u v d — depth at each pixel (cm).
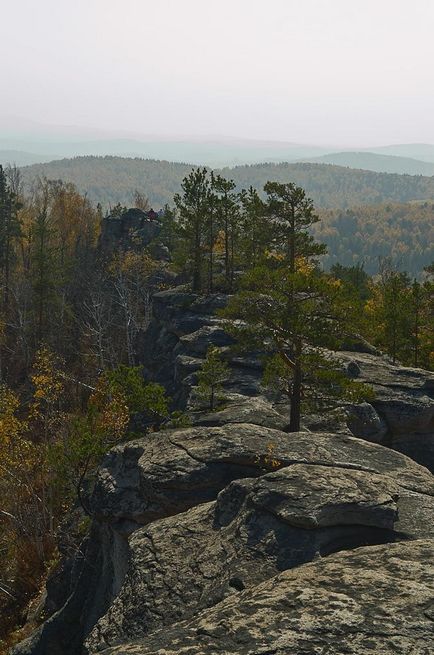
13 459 3766
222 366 2947
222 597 1170
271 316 2622
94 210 12006
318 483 1403
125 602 1276
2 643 2750
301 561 1223
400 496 1481
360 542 1296
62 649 2089
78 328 7288
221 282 5284
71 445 3111
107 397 3316
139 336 5378
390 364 3731
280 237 3797
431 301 4562
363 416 2953
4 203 9500
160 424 2952
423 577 912
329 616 795
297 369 2609
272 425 2592
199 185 5128
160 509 1884
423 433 3108
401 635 739
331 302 2534
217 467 1867
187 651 757
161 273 7319
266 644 746
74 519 2998
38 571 3528
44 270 6962
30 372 6519
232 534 1348
